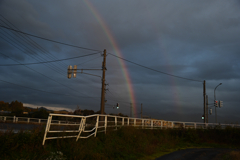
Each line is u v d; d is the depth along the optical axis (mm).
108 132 15000
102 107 23906
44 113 51188
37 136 9648
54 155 9188
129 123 21172
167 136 23062
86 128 14383
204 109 33469
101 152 11844
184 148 20062
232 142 24516
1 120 31984
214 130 27141
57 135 10844
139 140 16688
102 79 24516
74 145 10672
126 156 12688
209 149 20031
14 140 8648
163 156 14703
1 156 7824
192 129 25906
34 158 8328
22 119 36312
